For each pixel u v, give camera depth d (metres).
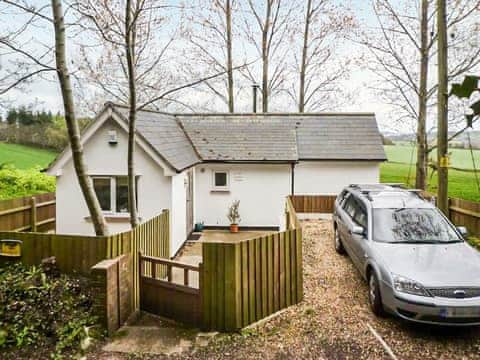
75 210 12.57
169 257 10.71
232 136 16.94
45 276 6.81
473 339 6.04
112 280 6.48
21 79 6.98
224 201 16.06
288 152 15.98
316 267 9.43
